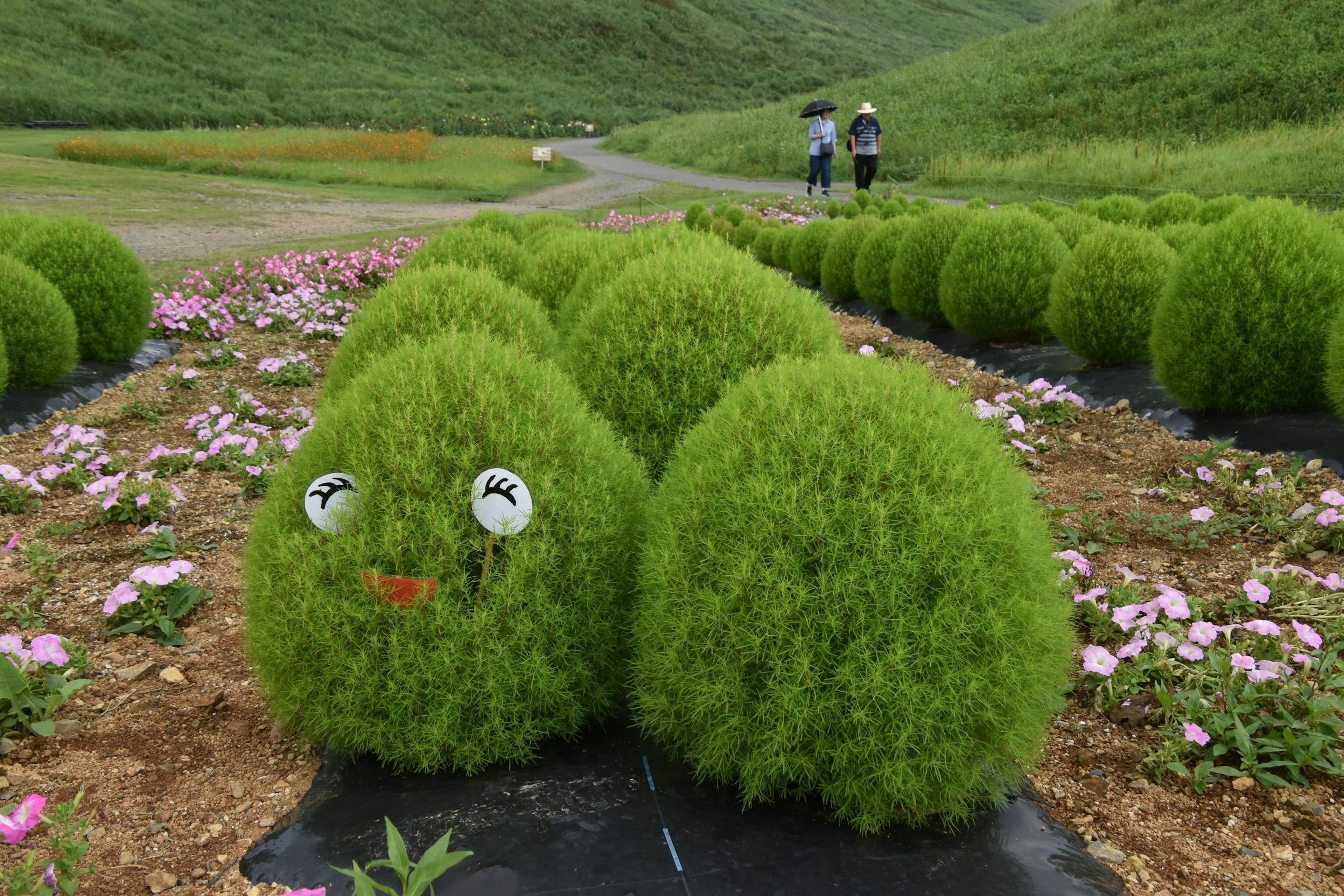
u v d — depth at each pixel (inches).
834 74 3353.8
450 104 2279.8
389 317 155.6
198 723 120.5
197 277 442.6
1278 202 226.7
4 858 92.7
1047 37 1476.4
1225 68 1037.8
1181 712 116.6
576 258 227.5
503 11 3097.9
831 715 88.0
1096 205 486.6
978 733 89.6
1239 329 222.1
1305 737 107.7
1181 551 169.8
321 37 2598.4
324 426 104.4
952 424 94.7
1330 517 156.2
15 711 113.2
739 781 96.6
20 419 257.9
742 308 141.6
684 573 92.4
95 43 2081.7
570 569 100.3
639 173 1304.1
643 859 85.7
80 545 178.7
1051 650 92.1
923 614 86.3
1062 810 103.4
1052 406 261.3
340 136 1512.1
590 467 105.2
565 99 2561.5
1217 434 227.0
